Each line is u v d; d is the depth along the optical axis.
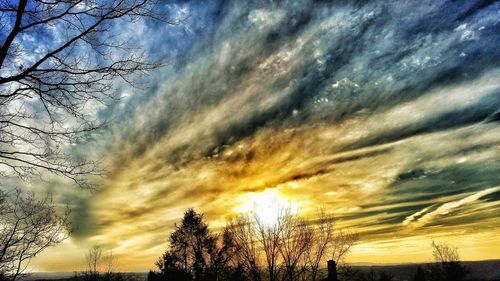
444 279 39.03
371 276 28.98
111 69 4.80
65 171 4.76
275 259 15.23
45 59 4.16
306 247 15.46
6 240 7.62
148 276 31.47
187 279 28.81
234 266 16.08
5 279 7.67
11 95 4.38
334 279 15.32
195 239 31.02
